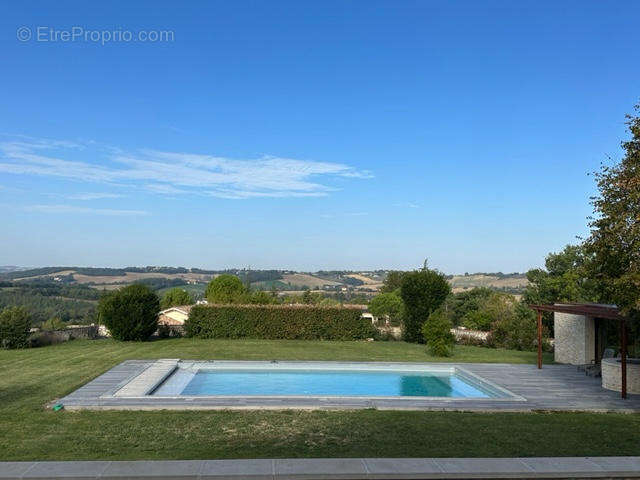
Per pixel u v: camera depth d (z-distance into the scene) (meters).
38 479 5.84
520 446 8.89
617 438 9.55
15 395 12.81
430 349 22.56
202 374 18.25
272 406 11.70
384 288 69.38
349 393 16.17
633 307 11.39
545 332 30.75
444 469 6.21
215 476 5.91
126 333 24.97
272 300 47.34
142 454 8.07
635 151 11.63
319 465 6.26
